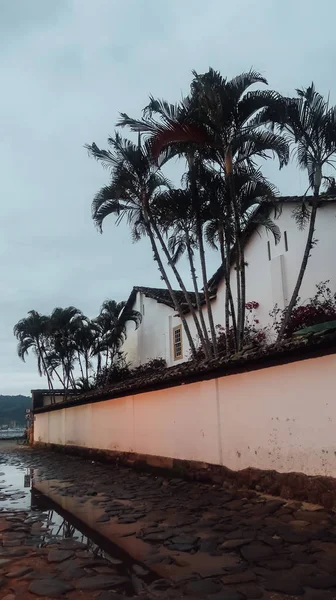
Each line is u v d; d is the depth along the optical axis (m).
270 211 14.53
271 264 15.14
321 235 13.75
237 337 11.34
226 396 9.08
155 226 12.85
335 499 6.49
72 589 4.33
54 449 22.02
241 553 5.04
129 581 4.48
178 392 10.90
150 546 5.54
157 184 12.84
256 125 10.66
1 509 8.33
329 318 12.26
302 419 7.25
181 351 21.28
